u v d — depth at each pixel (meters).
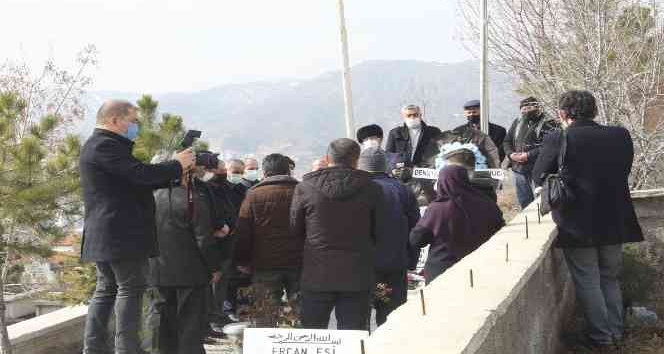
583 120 5.99
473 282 4.02
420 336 3.00
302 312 5.38
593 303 5.93
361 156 6.47
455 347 2.83
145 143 8.09
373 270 5.45
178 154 5.30
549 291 5.62
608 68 10.55
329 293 5.29
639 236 6.01
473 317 3.26
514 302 4.01
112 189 5.02
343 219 5.25
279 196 6.16
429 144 9.49
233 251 6.38
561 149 5.91
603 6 10.66
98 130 5.07
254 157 9.19
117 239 4.99
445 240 5.71
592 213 5.86
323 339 3.12
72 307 7.71
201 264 5.95
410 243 5.88
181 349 5.97
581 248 5.90
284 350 3.16
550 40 11.22
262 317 6.10
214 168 7.13
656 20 10.85
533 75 11.34
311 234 5.30
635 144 10.48
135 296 5.11
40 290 7.96
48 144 7.02
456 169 5.78
